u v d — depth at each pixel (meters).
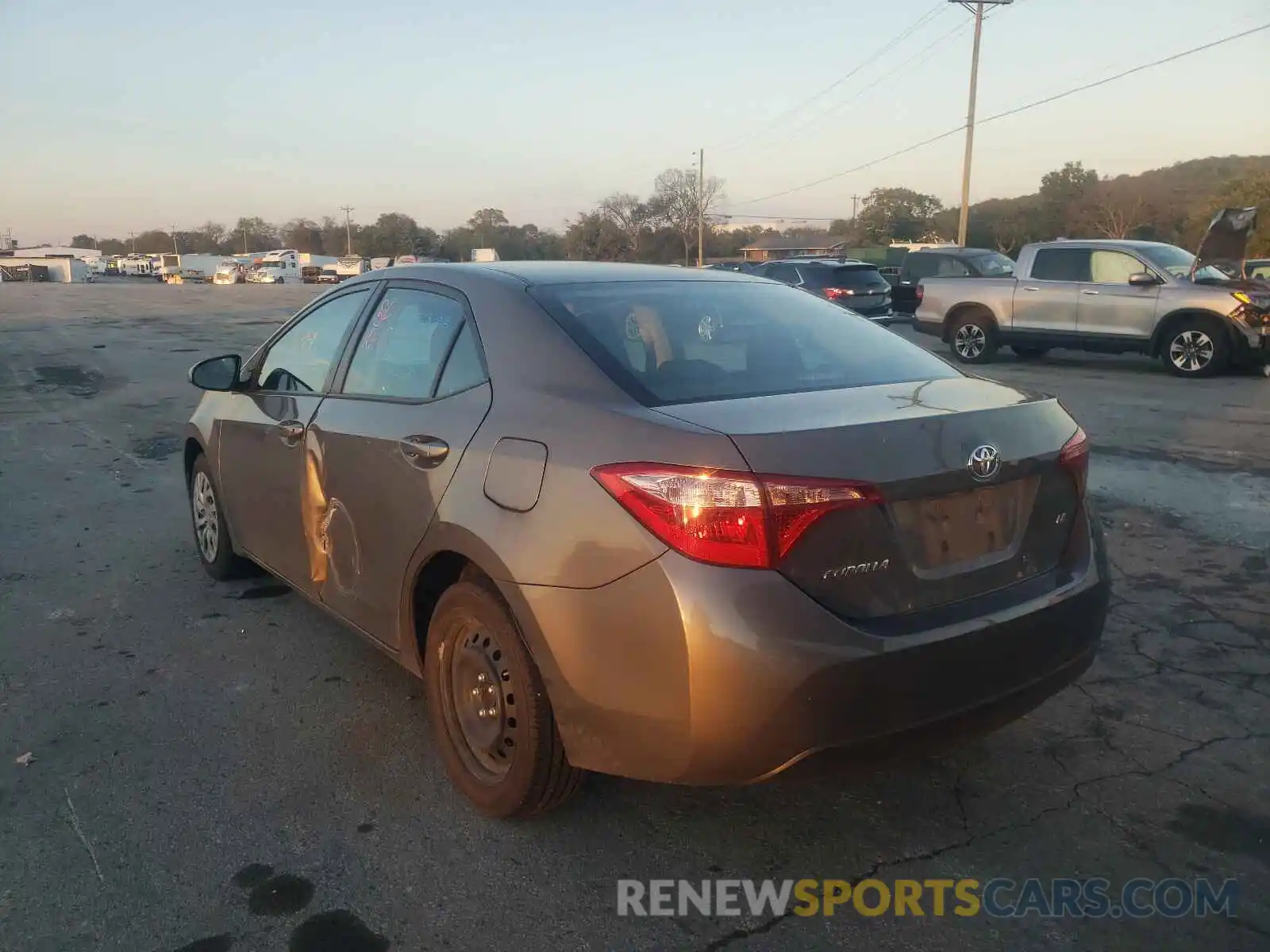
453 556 3.21
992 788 3.39
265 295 37.06
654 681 2.56
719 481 2.51
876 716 2.60
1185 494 7.11
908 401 3.00
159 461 8.51
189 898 2.81
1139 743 3.67
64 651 4.50
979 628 2.74
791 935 2.69
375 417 3.60
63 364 15.10
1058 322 14.55
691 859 3.01
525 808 3.07
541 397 3.03
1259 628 4.72
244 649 4.52
